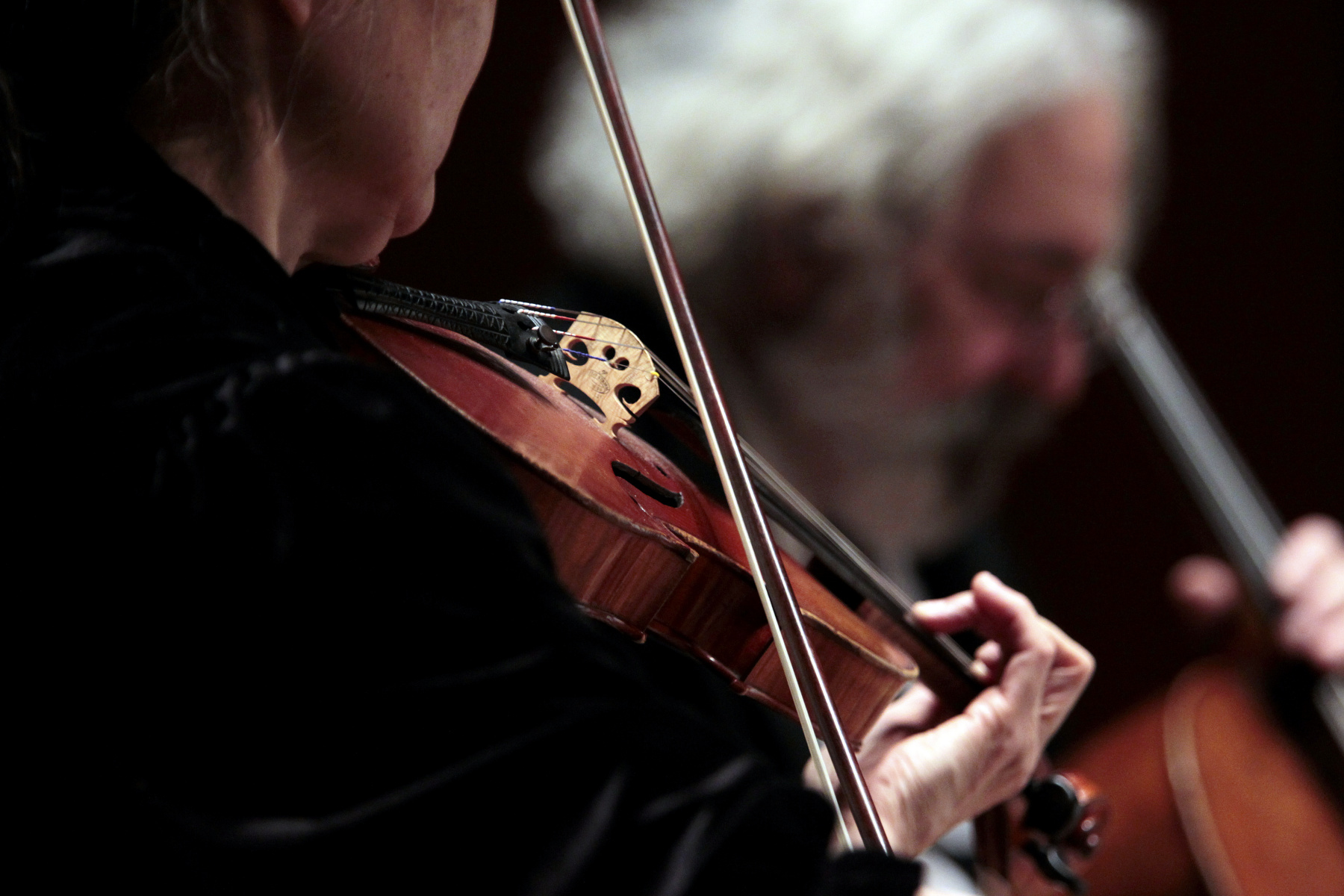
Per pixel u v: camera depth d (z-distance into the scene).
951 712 2.67
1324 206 8.84
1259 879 4.45
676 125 4.39
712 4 4.64
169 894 1.33
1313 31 8.69
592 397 2.55
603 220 4.24
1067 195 4.44
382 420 1.36
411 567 1.32
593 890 1.25
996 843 2.69
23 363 1.39
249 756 1.31
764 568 2.08
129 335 1.38
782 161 4.29
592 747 1.29
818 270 4.36
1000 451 4.96
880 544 4.70
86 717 1.34
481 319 2.37
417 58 1.67
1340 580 5.07
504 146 6.44
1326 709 4.86
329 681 1.29
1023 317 4.58
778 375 4.47
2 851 1.36
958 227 4.38
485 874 1.26
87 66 1.55
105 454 1.34
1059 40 4.43
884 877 1.46
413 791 1.28
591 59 2.26
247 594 1.30
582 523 1.96
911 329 4.43
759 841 1.33
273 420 1.33
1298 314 8.94
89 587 1.33
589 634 1.39
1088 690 8.77
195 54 1.56
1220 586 5.52
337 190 1.73
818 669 2.03
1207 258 8.85
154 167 1.52
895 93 4.29
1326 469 9.05
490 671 1.30
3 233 1.48
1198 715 4.71
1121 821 4.59
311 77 1.62
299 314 1.58
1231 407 8.99
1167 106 8.68
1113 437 8.67
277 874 1.29
